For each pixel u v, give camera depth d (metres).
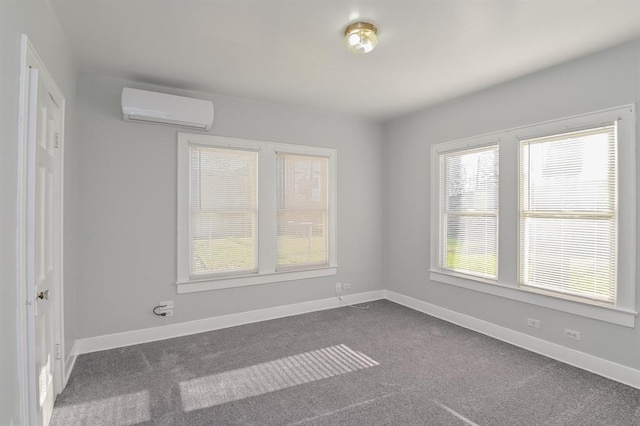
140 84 3.22
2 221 1.24
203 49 2.57
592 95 2.62
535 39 2.41
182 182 3.40
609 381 2.46
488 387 2.40
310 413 2.09
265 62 2.80
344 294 4.47
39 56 1.74
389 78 3.15
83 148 2.97
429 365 2.74
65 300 2.44
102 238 3.05
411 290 4.35
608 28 2.25
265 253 3.88
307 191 4.19
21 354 1.40
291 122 4.05
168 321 3.34
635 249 2.40
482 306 3.46
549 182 2.92
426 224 4.13
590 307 2.62
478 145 3.49
